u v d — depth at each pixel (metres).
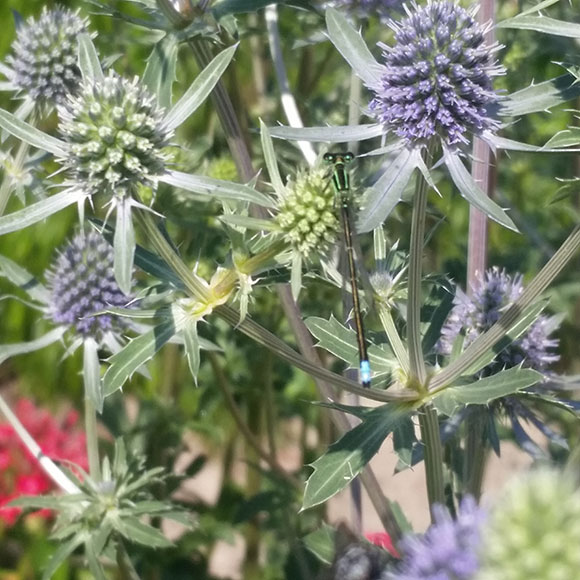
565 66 0.09
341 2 0.12
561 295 0.15
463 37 0.09
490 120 0.09
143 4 0.11
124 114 0.09
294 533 0.15
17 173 0.12
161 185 0.14
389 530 0.11
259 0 0.11
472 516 0.06
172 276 0.09
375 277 0.10
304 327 0.12
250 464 0.16
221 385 0.15
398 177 0.09
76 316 0.12
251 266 0.09
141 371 0.12
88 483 0.12
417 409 0.09
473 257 0.12
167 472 0.16
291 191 0.09
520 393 0.09
